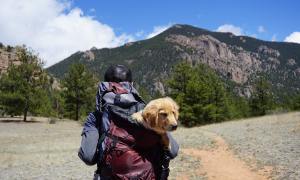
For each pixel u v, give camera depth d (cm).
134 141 360
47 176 1925
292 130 2880
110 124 368
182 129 4347
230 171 1806
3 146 3294
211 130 3653
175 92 5934
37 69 6694
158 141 367
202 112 5781
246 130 3253
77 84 8006
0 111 7794
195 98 5772
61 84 8219
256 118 4853
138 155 360
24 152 2906
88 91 8081
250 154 2134
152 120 343
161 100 346
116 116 368
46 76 6831
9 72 6606
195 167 1927
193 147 2605
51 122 6550
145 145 362
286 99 9550
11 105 6644
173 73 5988
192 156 2230
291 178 1541
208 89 5947
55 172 2028
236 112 8075
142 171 358
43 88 6838
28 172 2055
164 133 364
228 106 7200
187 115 5662
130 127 362
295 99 8400
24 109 6681
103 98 385
